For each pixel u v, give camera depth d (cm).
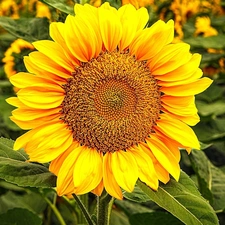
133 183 48
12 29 67
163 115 51
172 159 49
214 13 117
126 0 64
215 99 119
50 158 48
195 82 50
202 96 119
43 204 89
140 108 51
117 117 50
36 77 48
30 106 47
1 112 96
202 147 69
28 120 48
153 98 51
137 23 51
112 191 48
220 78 115
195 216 49
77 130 50
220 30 118
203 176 73
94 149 50
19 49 80
